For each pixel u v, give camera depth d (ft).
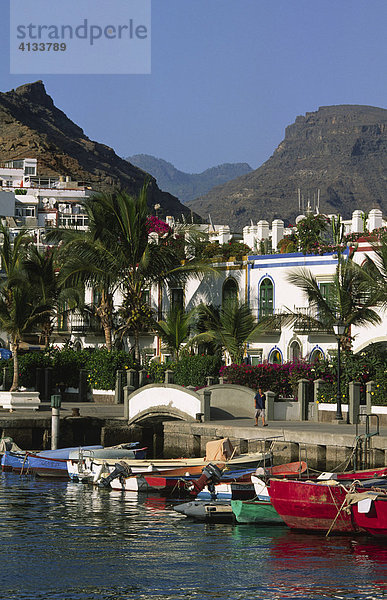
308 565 73.72
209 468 104.06
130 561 74.54
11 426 147.23
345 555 77.30
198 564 73.87
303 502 86.12
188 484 105.70
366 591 66.28
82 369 193.36
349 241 179.73
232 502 91.15
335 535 85.76
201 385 175.52
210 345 198.29
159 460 120.88
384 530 82.64
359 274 155.74
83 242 195.62
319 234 195.83
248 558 76.02
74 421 151.02
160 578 69.26
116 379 183.01
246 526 89.97
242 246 211.20
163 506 101.71
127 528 88.33
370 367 145.48
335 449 116.06
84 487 116.88
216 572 71.26
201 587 67.10
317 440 118.11
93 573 70.54
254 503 90.33
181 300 216.74
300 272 185.57
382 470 96.12
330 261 183.11
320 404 145.89
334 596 65.05
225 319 185.47
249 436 128.47
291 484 86.99
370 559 75.82
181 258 219.00
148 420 157.38
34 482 121.39
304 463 106.63
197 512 93.71
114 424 153.79
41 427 148.97
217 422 142.61
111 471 117.91
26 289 180.86
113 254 196.13
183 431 142.82
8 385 191.72
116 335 214.69
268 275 194.80
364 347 172.14
